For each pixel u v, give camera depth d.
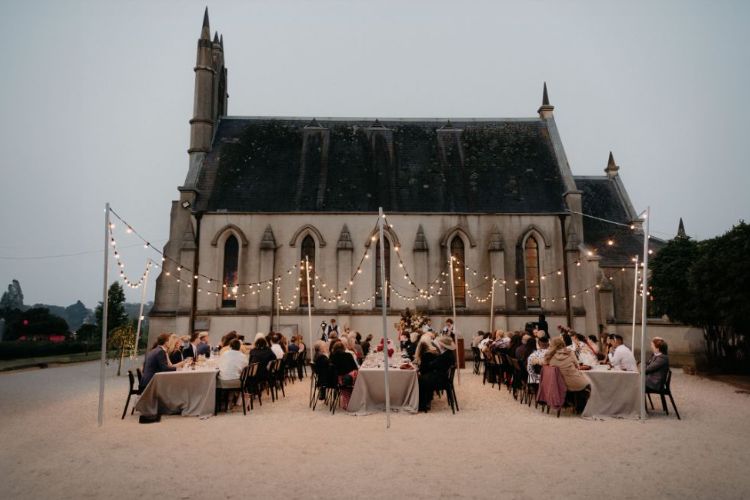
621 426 12.10
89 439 10.92
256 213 31.16
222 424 12.42
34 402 16.58
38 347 45.16
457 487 7.79
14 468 8.84
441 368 14.21
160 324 30.45
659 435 11.14
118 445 10.37
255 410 14.62
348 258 30.64
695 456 9.46
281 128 36.22
